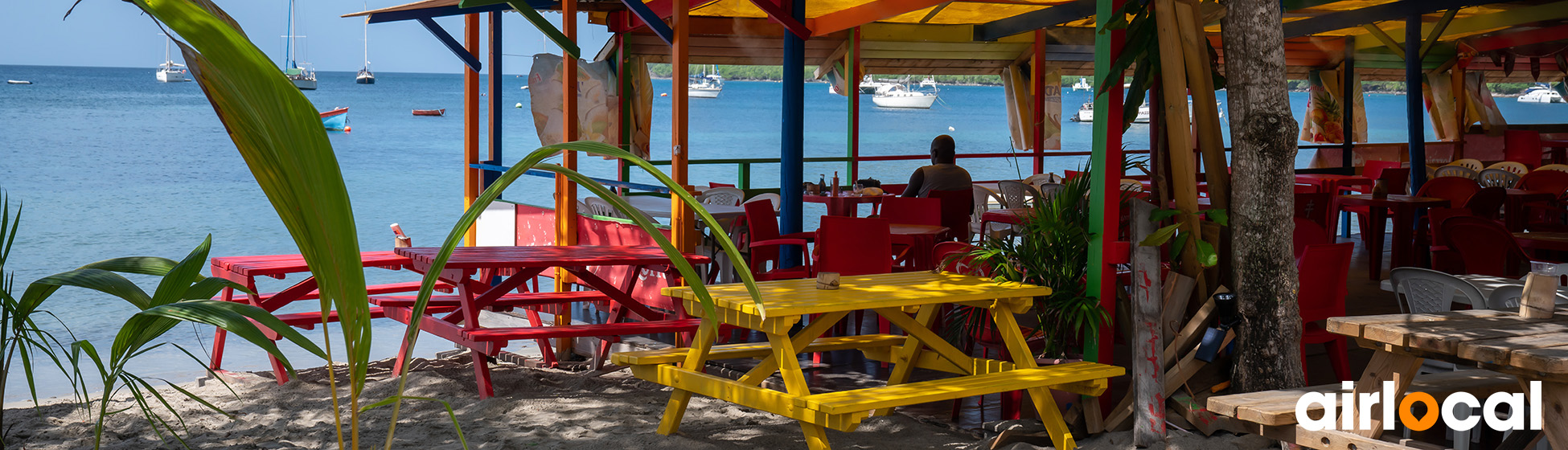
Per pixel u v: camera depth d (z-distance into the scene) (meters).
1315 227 5.50
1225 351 4.01
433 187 22.52
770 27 10.90
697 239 7.03
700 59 10.88
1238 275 3.90
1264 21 3.81
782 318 3.53
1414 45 10.46
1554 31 12.36
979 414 4.46
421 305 1.63
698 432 4.20
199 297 2.38
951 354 4.21
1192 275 3.99
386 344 6.72
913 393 3.52
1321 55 14.11
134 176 24.47
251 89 1.16
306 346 1.74
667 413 4.14
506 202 7.33
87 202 18.72
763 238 6.64
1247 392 3.80
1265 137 3.83
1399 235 8.20
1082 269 4.21
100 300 8.72
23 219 16.16
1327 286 4.32
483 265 4.89
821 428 3.46
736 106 62.66
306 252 1.35
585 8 8.89
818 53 11.39
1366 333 3.11
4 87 79.81
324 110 62.91
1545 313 3.23
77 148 32.97
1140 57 4.05
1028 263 4.24
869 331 6.43
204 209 18.12
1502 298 4.05
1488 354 2.79
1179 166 3.93
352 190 21.45
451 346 6.64
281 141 1.22
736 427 4.30
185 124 45.47
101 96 68.69
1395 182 10.60
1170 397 3.90
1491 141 14.71
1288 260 3.88
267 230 15.71
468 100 7.35
